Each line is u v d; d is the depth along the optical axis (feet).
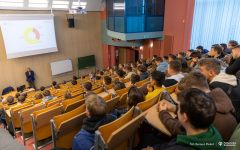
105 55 45.57
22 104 14.89
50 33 34.42
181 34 30.60
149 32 31.91
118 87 11.04
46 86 37.24
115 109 9.31
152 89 8.69
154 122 4.84
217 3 26.16
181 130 4.01
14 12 29.89
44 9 32.83
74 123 7.09
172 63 8.86
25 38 31.40
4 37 29.14
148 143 5.14
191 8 28.84
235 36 25.11
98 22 42.86
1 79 30.96
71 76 41.24
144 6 30.04
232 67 7.34
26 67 33.60
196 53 13.05
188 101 2.84
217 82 5.38
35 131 9.87
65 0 34.09
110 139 3.81
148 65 23.11
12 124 13.37
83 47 41.70
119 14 30.27
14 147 11.47
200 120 2.68
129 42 39.83
